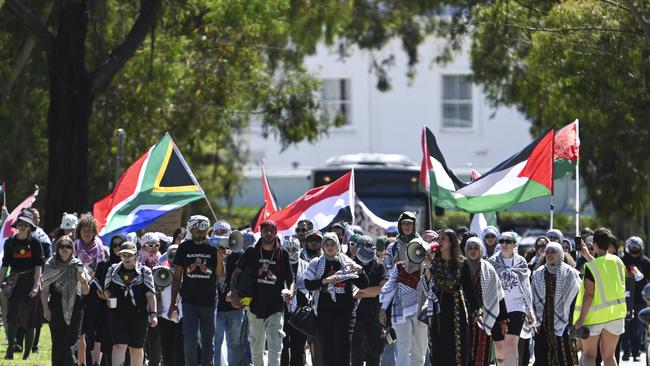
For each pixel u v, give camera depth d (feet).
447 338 130.00
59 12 270.26
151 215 178.60
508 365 144.05
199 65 317.83
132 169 179.63
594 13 248.52
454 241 130.93
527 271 145.28
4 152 307.17
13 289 161.38
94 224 147.54
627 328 192.03
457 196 182.70
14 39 280.92
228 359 152.05
